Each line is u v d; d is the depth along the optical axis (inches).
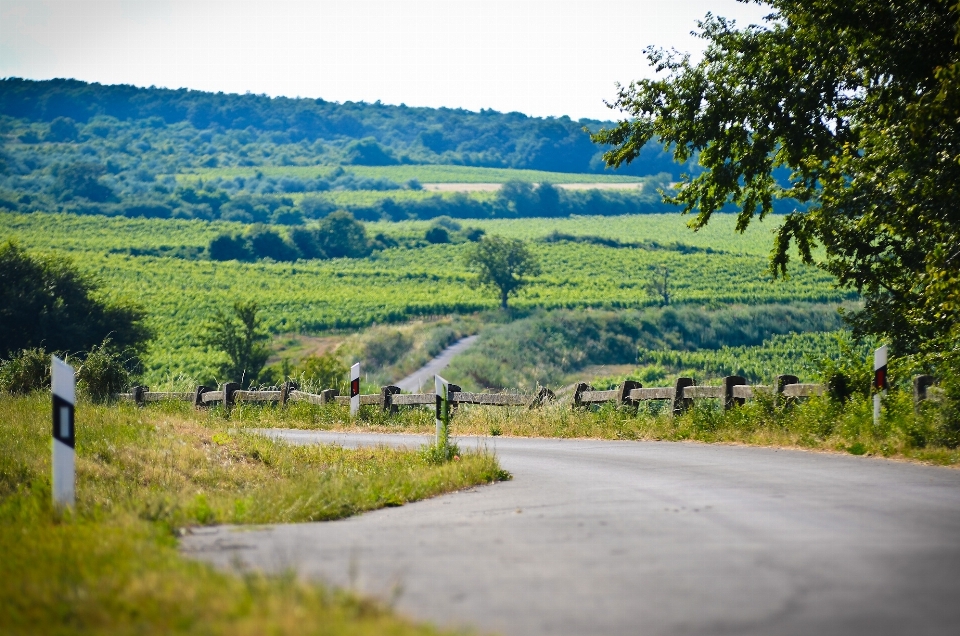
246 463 1368.1
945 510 767.1
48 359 2524.6
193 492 1109.1
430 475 1137.4
